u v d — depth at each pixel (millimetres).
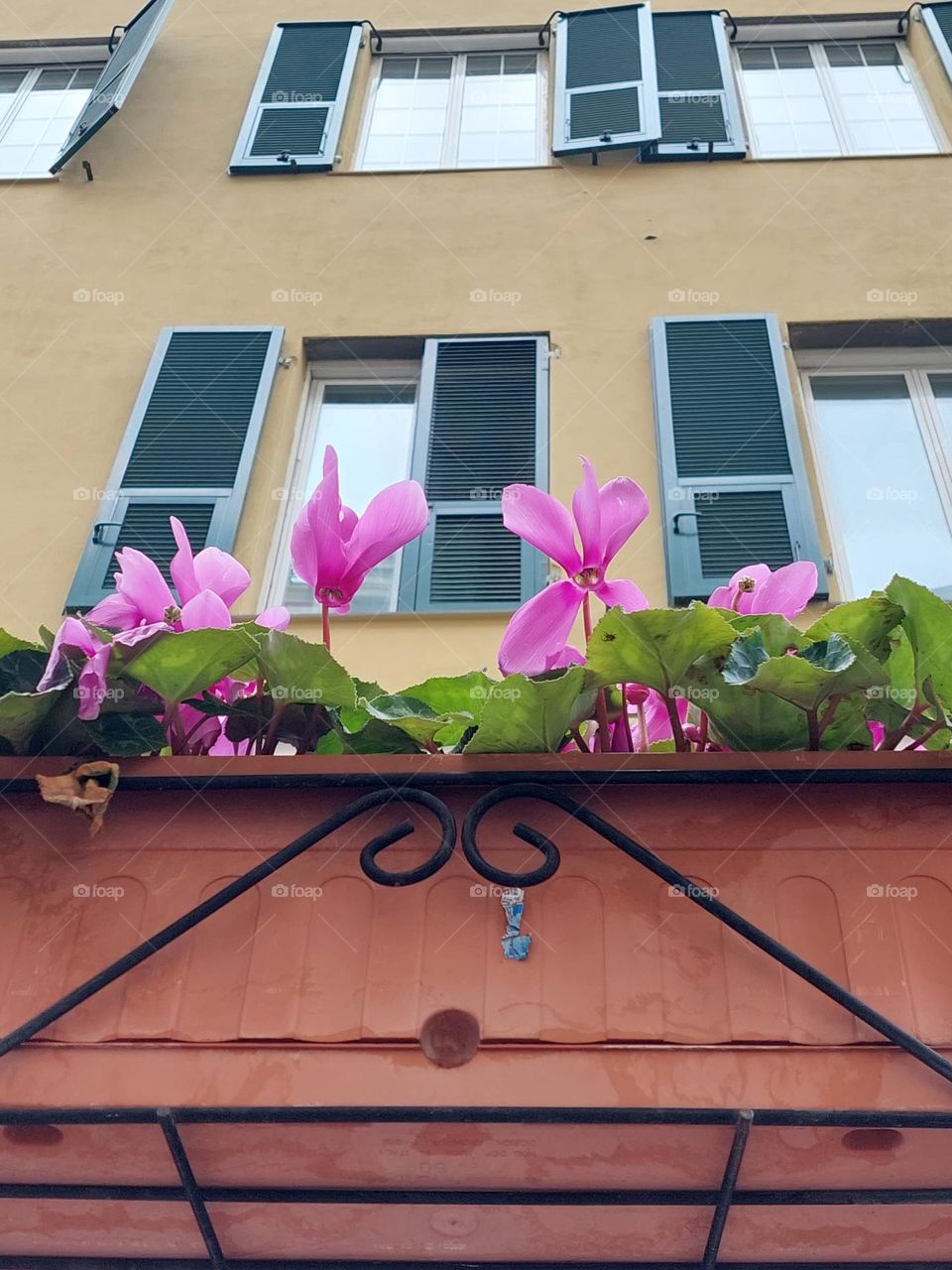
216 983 1298
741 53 6820
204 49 6855
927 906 1317
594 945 1302
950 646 1420
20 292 5441
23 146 6637
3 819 1417
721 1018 1253
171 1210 1326
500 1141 1253
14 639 1572
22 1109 1218
